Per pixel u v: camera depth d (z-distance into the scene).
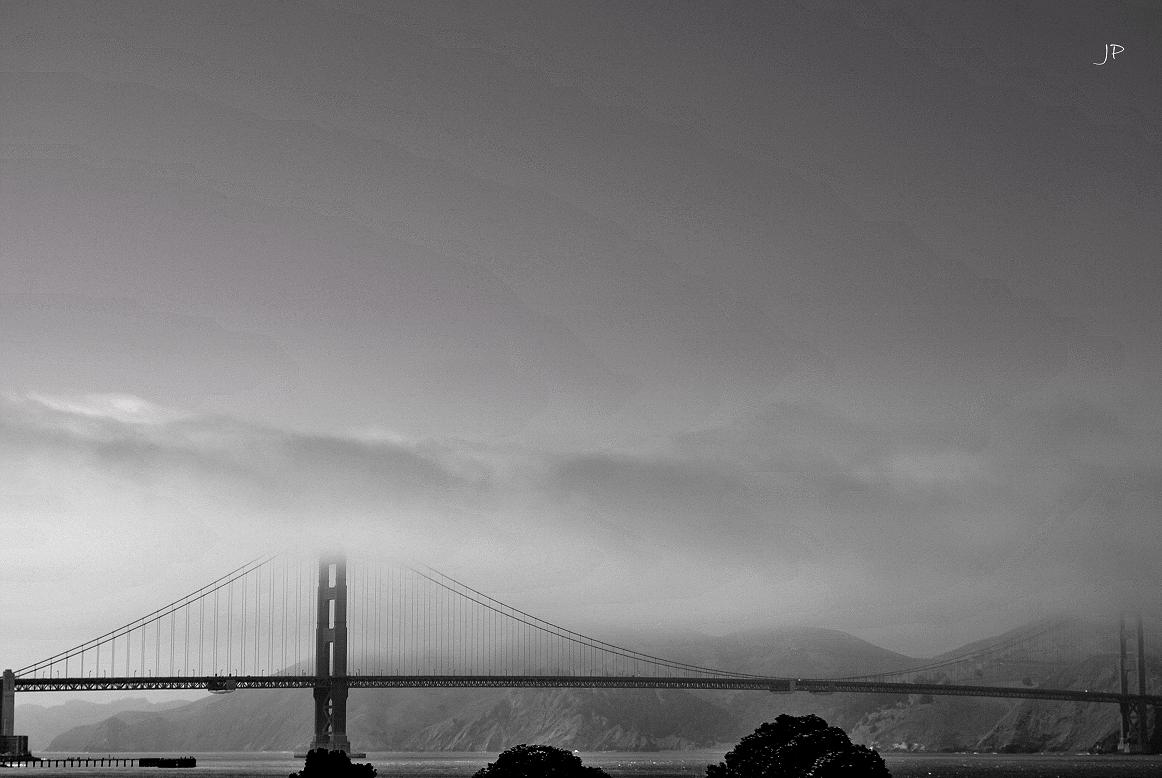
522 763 79.75
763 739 82.75
